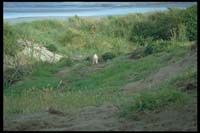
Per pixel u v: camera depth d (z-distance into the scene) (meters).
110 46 68.50
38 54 58.09
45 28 70.94
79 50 65.88
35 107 24.31
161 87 25.59
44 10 97.94
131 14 76.75
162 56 38.94
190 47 35.75
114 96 27.14
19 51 56.22
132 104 20.55
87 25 74.25
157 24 69.31
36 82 42.34
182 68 30.09
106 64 44.53
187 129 16.67
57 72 47.88
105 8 102.44
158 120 18.33
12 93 37.66
